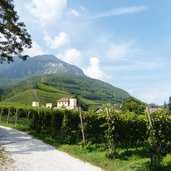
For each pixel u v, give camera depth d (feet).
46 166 52.80
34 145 79.66
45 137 96.94
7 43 98.17
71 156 65.05
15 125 148.25
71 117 84.84
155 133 52.85
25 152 67.10
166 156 58.70
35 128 122.42
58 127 100.78
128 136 71.00
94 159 60.23
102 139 83.05
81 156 64.44
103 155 62.85
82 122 80.79
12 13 94.22
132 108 220.84
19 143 82.43
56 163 56.18
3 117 181.47
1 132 112.16
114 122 64.69
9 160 55.06
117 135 64.59
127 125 70.23
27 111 159.74
